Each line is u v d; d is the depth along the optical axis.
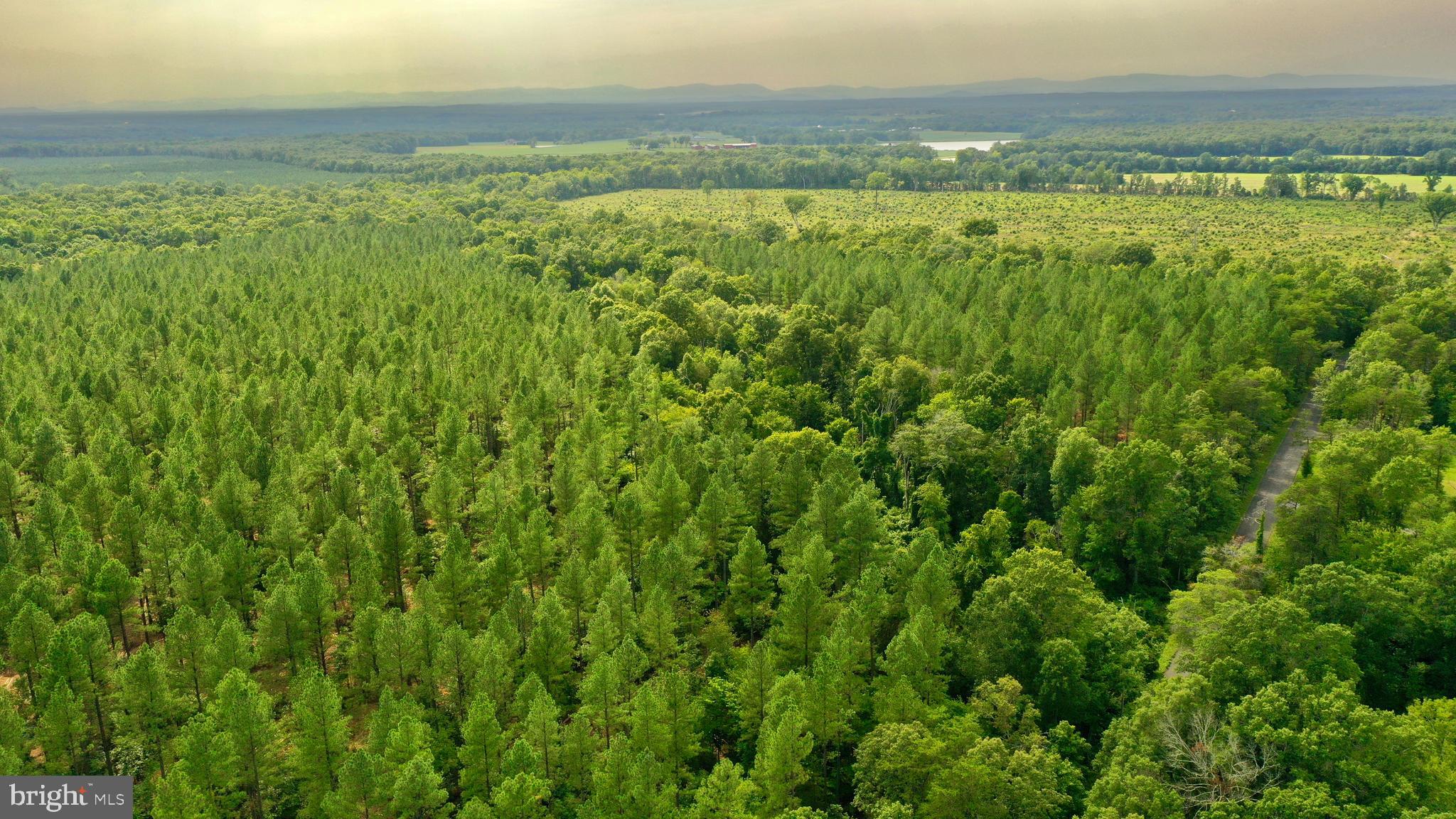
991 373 186.25
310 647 114.38
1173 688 91.00
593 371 194.50
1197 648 101.56
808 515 132.38
